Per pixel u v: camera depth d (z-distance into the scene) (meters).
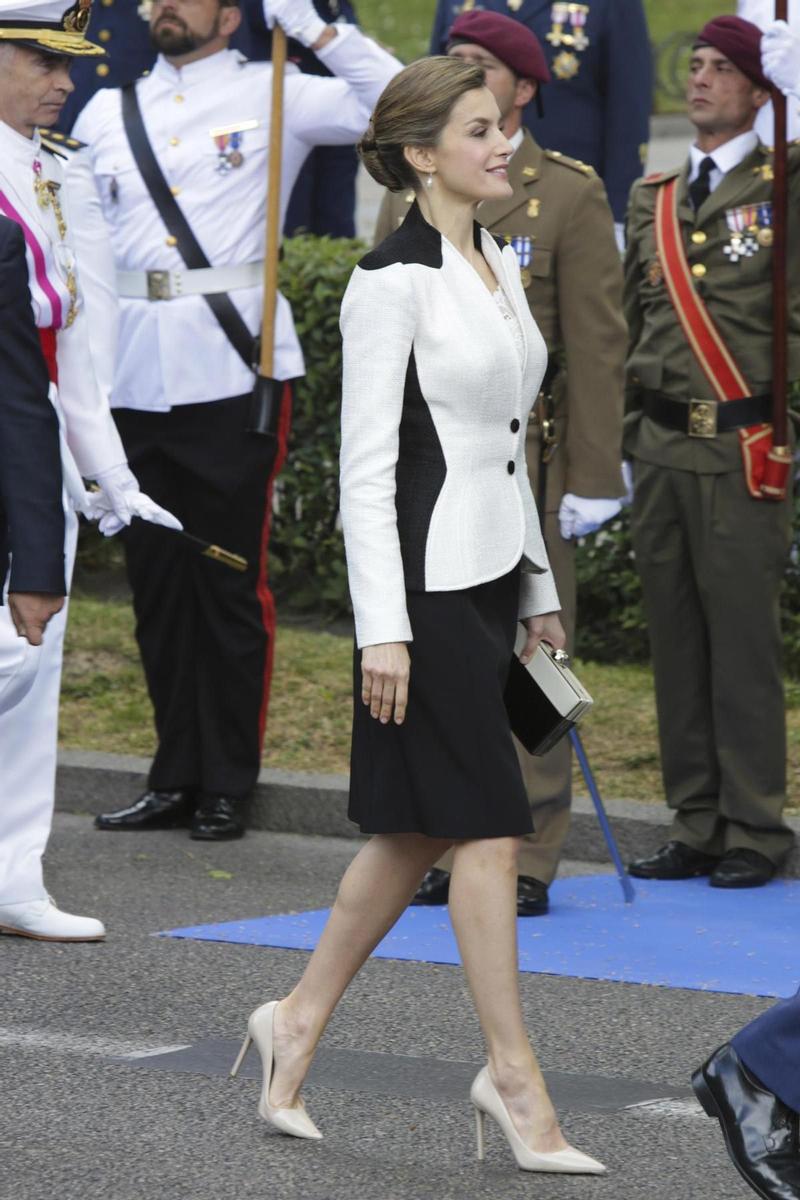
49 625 16.61
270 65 21.11
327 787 21.00
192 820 21.11
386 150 12.27
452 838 11.73
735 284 18.81
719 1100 10.84
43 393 13.48
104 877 19.00
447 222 12.26
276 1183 11.52
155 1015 14.73
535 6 23.77
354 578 11.77
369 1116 12.70
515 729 12.70
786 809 19.95
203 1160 11.87
